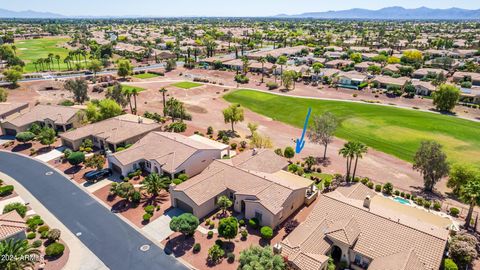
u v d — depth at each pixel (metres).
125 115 84.50
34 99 108.44
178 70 165.75
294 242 38.00
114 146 68.94
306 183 52.72
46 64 163.38
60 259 38.78
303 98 117.75
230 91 126.31
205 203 47.22
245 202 46.41
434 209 50.47
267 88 132.62
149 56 197.88
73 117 80.44
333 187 55.91
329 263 36.56
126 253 39.97
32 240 41.69
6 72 116.56
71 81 103.50
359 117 96.31
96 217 47.16
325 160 68.44
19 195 52.84
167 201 51.59
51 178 58.41
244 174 52.22
